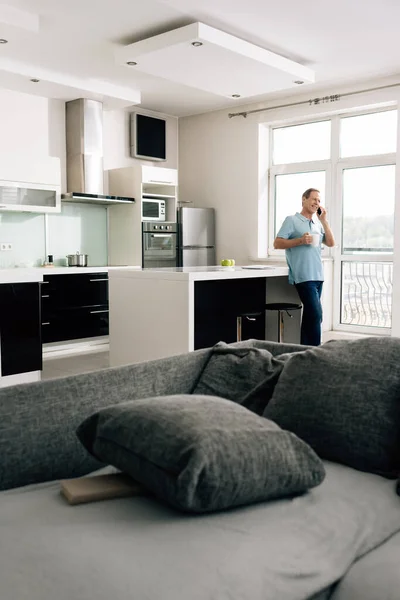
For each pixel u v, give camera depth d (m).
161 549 1.04
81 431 1.40
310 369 1.59
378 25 4.64
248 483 1.17
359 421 1.44
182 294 3.71
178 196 7.98
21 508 1.24
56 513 1.20
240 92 5.93
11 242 6.32
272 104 6.93
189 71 5.19
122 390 1.69
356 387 1.48
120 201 6.64
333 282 6.73
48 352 5.96
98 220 7.12
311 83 5.71
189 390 1.90
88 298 6.29
